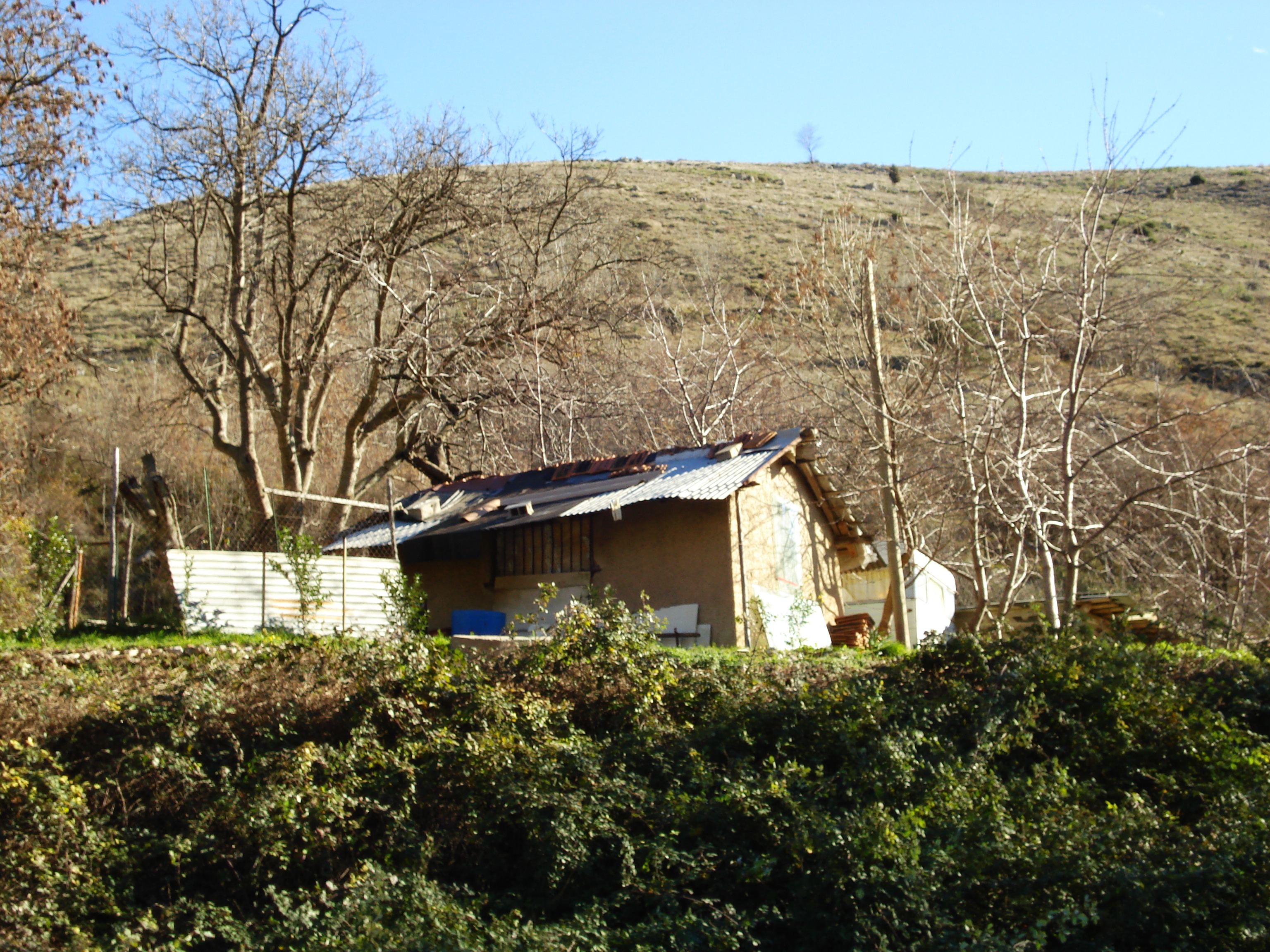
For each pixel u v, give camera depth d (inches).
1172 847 312.0
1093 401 802.2
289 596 591.2
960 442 652.1
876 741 367.6
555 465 789.2
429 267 947.3
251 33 880.3
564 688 416.2
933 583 917.8
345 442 978.7
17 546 606.9
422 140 936.3
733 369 1049.5
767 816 329.4
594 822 328.5
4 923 266.8
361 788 339.3
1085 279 637.9
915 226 889.5
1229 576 819.4
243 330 914.7
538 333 967.0
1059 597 725.3
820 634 711.1
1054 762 390.3
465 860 331.6
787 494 720.3
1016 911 290.5
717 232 2107.5
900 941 281.9
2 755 321.4
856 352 806.5
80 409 1298.0
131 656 443.2
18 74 847.1
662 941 279.9
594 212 1024.2
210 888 310.0
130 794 330.3
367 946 253.3
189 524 1008.2
